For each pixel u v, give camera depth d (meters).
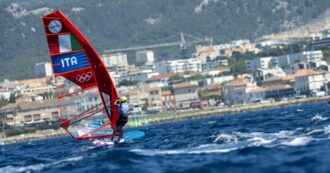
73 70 94.94
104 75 95.94
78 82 95.62
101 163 79.00
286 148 77.56
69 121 96.12
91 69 95.44
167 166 72.56
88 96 96.38
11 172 79.88
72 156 93.00
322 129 95.00
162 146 95.94
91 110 96.69
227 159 72.88
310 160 66.69
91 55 95.25
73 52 94.75
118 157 81.12
